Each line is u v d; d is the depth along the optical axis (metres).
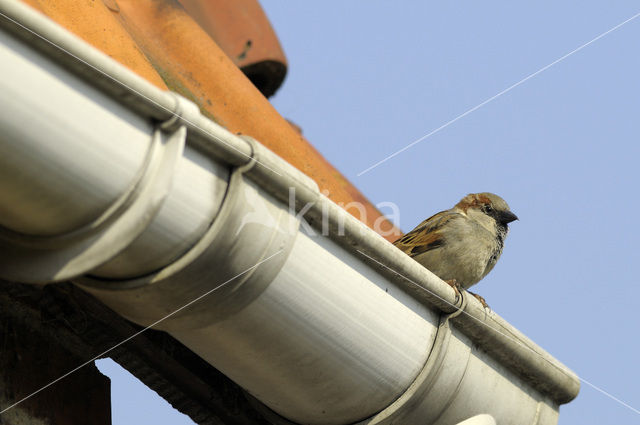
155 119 4.52
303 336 5.41
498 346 6.46
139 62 6.82
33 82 4.07
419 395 6.00
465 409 6.31
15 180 4.15
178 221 4.62
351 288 5.58
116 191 4.38
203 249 4.73
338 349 5.58
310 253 5.34
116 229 4.43
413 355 5.97
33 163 4.12
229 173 4.91
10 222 4.45
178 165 4.48
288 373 5.60
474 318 6.23
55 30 4.11
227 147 4.78
